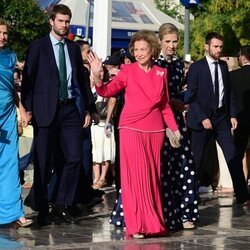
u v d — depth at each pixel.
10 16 40.75
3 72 17.22
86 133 21.25
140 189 16.66
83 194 20.58
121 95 19.95
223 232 17.61
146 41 16.67
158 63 17.91
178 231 17.66
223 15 37.03
